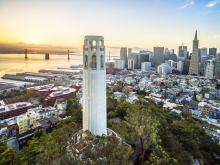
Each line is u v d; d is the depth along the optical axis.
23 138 97.31
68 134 57.56
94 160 40.12
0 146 77.31
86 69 56.53
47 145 50.12
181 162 53.88
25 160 61.25
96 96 56.66
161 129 62.84
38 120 124.88
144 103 115.19
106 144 45.56
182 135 70.38
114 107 109.06
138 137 57.91
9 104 167.75
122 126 76.06
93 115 57.59
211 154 80.44
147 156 57.84
